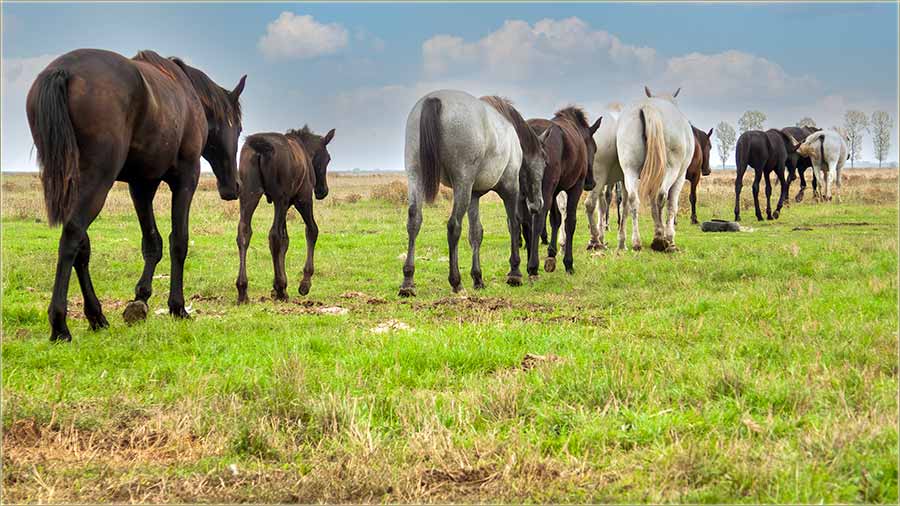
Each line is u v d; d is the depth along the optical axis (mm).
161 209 24359
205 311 9227
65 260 6703
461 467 4105
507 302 9883
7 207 23812
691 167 20062
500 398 5078
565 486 3885
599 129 14695
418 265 13594
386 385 5703
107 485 3965
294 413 4977
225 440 4555
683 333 7305
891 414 4625
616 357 6121
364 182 72125
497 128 10453
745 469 3830
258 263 13844
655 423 4598
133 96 6816
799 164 30375
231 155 9398
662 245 14289
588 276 11859
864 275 10586
